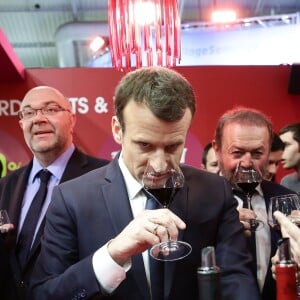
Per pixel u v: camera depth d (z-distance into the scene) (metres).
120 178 1.45
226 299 1.33
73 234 1.43
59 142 2.72
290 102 3.88
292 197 1.62
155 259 1.35
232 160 2.06
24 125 2.80
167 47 2.35
